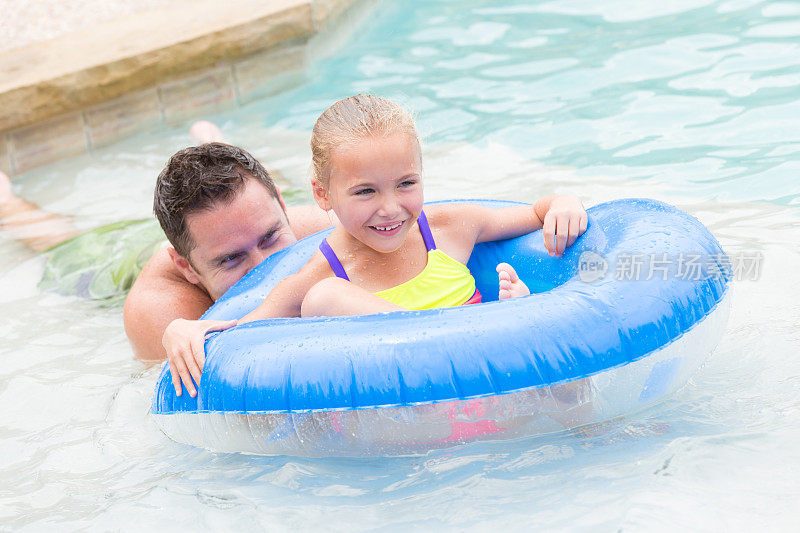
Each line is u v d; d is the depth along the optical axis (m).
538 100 4.84
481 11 6.46
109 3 6.49
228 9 6.03
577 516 1.96
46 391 2.98
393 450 2.21
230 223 2.90
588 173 3.95
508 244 2.90
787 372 2.42
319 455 2.29
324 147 2.48
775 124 4.08
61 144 5.38
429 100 5.06
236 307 2.71
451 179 4.08
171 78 5.58
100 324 3.48
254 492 2.23
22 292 3.84
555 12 6.18
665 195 3.61
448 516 2.03
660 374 2.21
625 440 2.21
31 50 5.79
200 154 2.97
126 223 4.29
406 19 6.55
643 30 5.55
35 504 2.34
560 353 2.08
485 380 2.06
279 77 5.88
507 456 2.21
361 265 2.66
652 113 4.45
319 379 2.13
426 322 2.16
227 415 2.28
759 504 1.91
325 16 6.03
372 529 2.03
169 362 2.50
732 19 5.45
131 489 2.35
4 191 4.94
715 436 2.17
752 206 3.41
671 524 1.89
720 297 2.34
